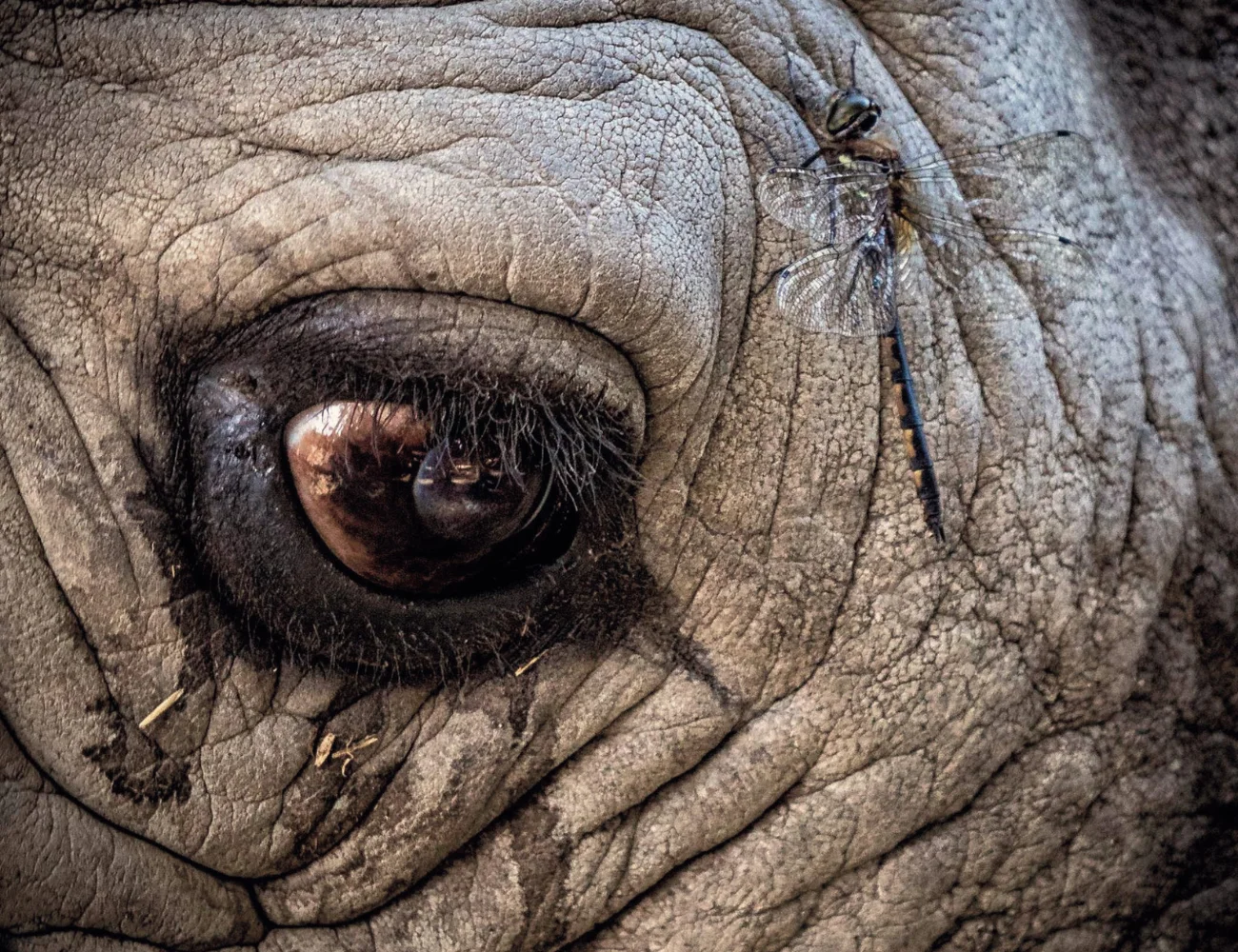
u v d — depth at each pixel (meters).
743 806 4.41
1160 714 4.82
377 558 3.75
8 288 3.70
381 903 4.23
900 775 4.49
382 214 3.59
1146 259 4.98
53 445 3.71
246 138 3.66
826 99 4.21
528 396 3.71
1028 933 4.71
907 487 4.33
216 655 3.87
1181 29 5.47
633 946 4.41
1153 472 4.80
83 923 3.86
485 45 3.77
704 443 4.12
